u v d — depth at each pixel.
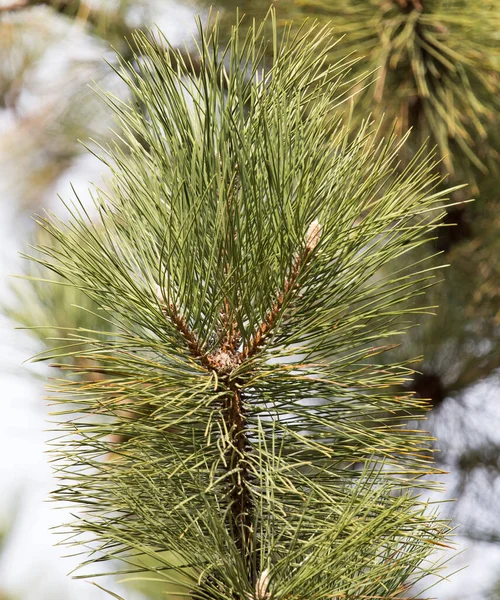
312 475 1.48
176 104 1.43
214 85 1.41
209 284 1.44
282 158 1.42
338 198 1.45
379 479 1.46
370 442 1.47
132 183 1.46
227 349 1.47
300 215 1.42
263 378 1.45
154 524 1.42
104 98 1.46
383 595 1.45
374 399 1.47
